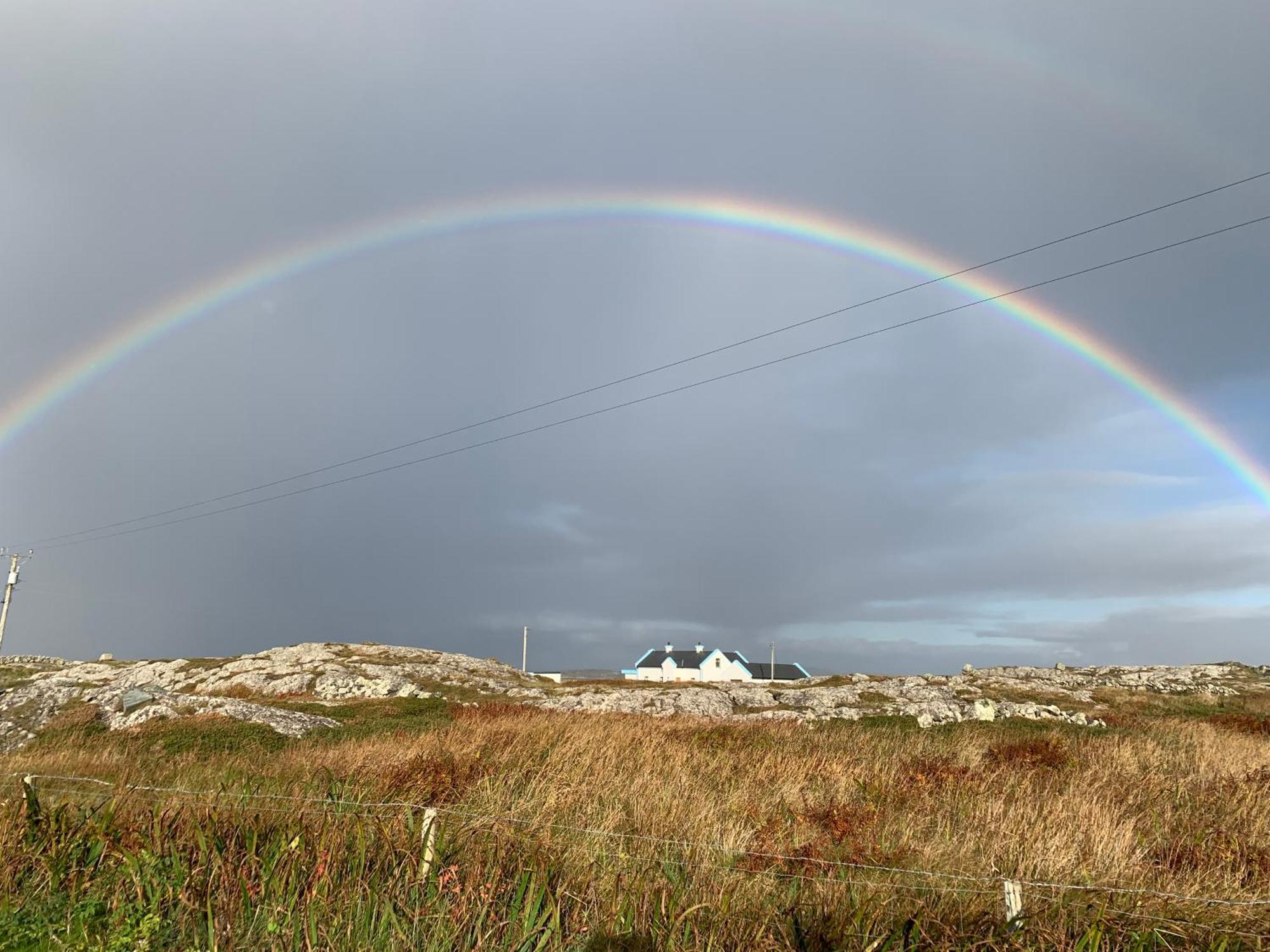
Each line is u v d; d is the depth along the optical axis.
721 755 17.53
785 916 7.23
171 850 8.23
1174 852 9.85
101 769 16.94
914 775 14.63
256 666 65.88
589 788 11.96
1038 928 6.87
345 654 76.00
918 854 9.24
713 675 128.62
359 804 9.42
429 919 7.17
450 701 43.34
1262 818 11.62
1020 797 12.57
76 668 71.88
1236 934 7.04
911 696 49.12
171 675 65.88
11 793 11.22
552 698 52.44
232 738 26.55
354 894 7.57
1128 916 7.11
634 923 7.20
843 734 24.84
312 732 29.14
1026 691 53.47
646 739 19.02
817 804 12.20
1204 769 17.62
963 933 6.88
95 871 8.39
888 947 6.79
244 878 7.70
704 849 8.82
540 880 7.61
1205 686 57.88
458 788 11.87
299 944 6.81
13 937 6.91
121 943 6.58
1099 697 50.59
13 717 30.52
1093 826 9.96
